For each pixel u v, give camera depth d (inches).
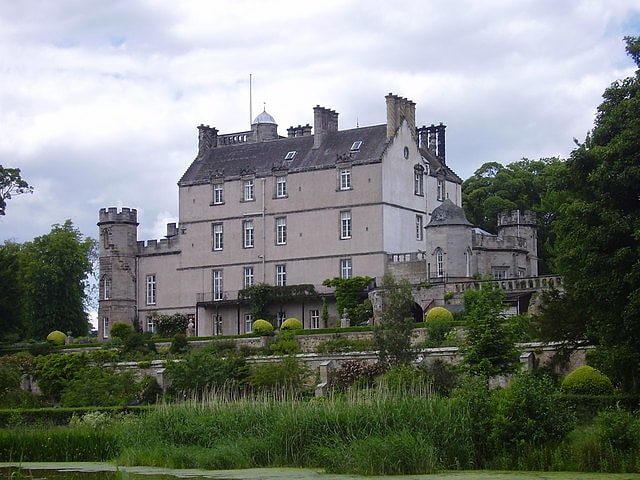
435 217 3634.4
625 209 1984.5
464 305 3230.8
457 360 2706.7
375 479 1578.5
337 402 1879.9
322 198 3828.7
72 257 4623.5
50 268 4562.0
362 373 2731.3
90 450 2000.5
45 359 3307.1
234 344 3277.6
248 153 4106.8
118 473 1673.2
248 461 1815.9
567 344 2313.0
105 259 4249.5
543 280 3221.0
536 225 4025.6
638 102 2005.4
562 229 2044.8
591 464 1611.7
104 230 4256.9
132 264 4247.0
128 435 1983.3
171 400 2615.7
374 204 3722.9
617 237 1942.7
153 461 1875.0
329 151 3882.9
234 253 4010.8
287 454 1822.1
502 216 4005.9
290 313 3828.7
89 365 3275.1
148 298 4215.1
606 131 2058.3
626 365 2078.0
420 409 1768.0
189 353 2987.2
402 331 2743.6
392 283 2824.8
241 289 3949.3
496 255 3794.3
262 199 3961.6
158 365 3154.5
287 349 3152.1
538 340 2476.6
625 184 1934.1
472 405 1750.7
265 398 2020.2
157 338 3656.5
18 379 3250.5
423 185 3959.2
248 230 3996.1
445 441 1710.1
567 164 2064.5
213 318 4020.7
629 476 1515.7
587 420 1854.1
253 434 1910.7
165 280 4170.8
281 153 4013.3
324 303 3730.3
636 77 2108.8
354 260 3747.5
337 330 3216.0
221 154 4180.6
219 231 4057.6
